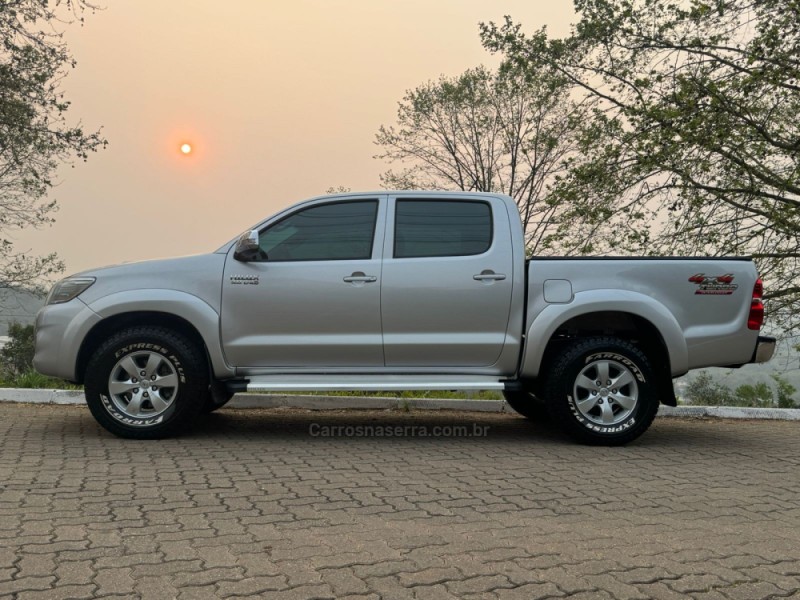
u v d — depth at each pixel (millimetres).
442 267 5852
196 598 2633
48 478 4395
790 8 11078
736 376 10492
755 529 3660
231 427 6613
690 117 11664
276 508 3838
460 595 2715
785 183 11406
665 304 5879
